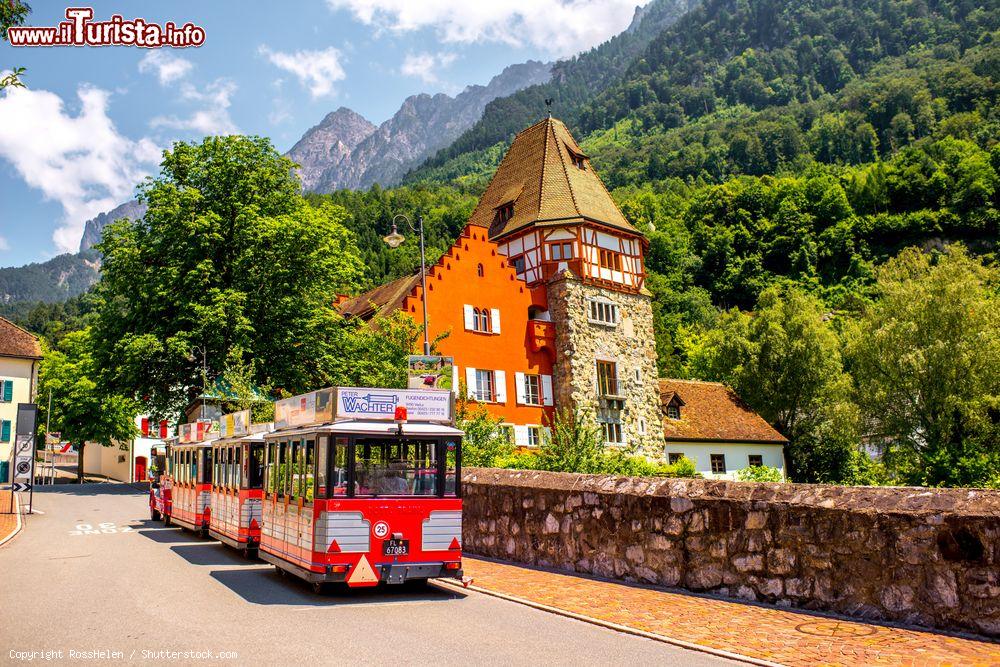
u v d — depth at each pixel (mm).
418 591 11938
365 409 11648
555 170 49969
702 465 50469
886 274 52562
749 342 62938
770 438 53000
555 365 45906
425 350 30031
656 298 103438
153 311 35562
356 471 11312
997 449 44844
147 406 37719
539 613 10156
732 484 10953
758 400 61438
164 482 22797
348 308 50562
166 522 22297
